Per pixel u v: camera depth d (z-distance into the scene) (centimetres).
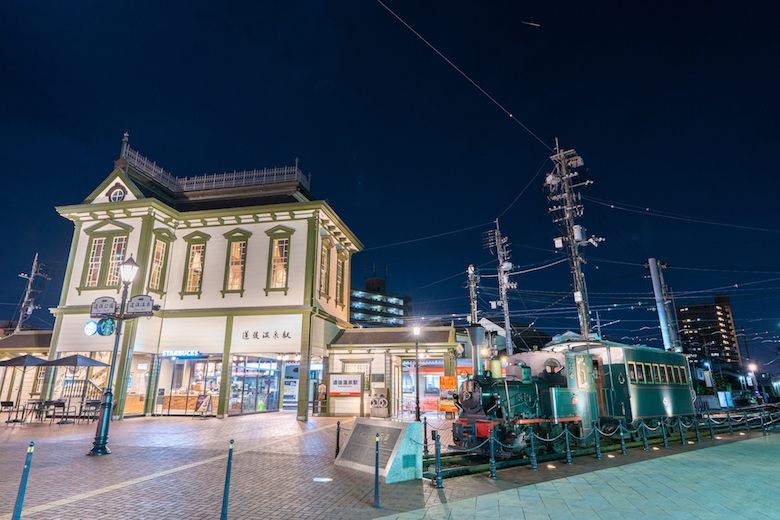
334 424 2177
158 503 785
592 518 721
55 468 1077
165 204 2762
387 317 11319
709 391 4134
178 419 2422
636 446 1591
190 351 2644
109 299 1867
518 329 5653
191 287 2761
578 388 1487
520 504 805
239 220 2820
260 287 2670
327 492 877
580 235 2536
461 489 926
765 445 1648
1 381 2800
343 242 3331
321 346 2748
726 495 872
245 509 758
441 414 2795
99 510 742
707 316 11962
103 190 2811
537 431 1344
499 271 3566
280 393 3180
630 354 1708
